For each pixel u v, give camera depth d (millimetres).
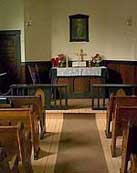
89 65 9883
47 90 7816
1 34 9953
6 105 5316
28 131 4430
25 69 9977
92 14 10281
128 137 3504
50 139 5719
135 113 4676
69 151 5074
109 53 10344
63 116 7359
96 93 9188
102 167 4410
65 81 9562
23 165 3721
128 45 9977
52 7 10281
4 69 10000
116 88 7758
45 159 4734
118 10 10078
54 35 10359
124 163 3717
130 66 9930
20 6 9781
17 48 9930
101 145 5359
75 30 10359
